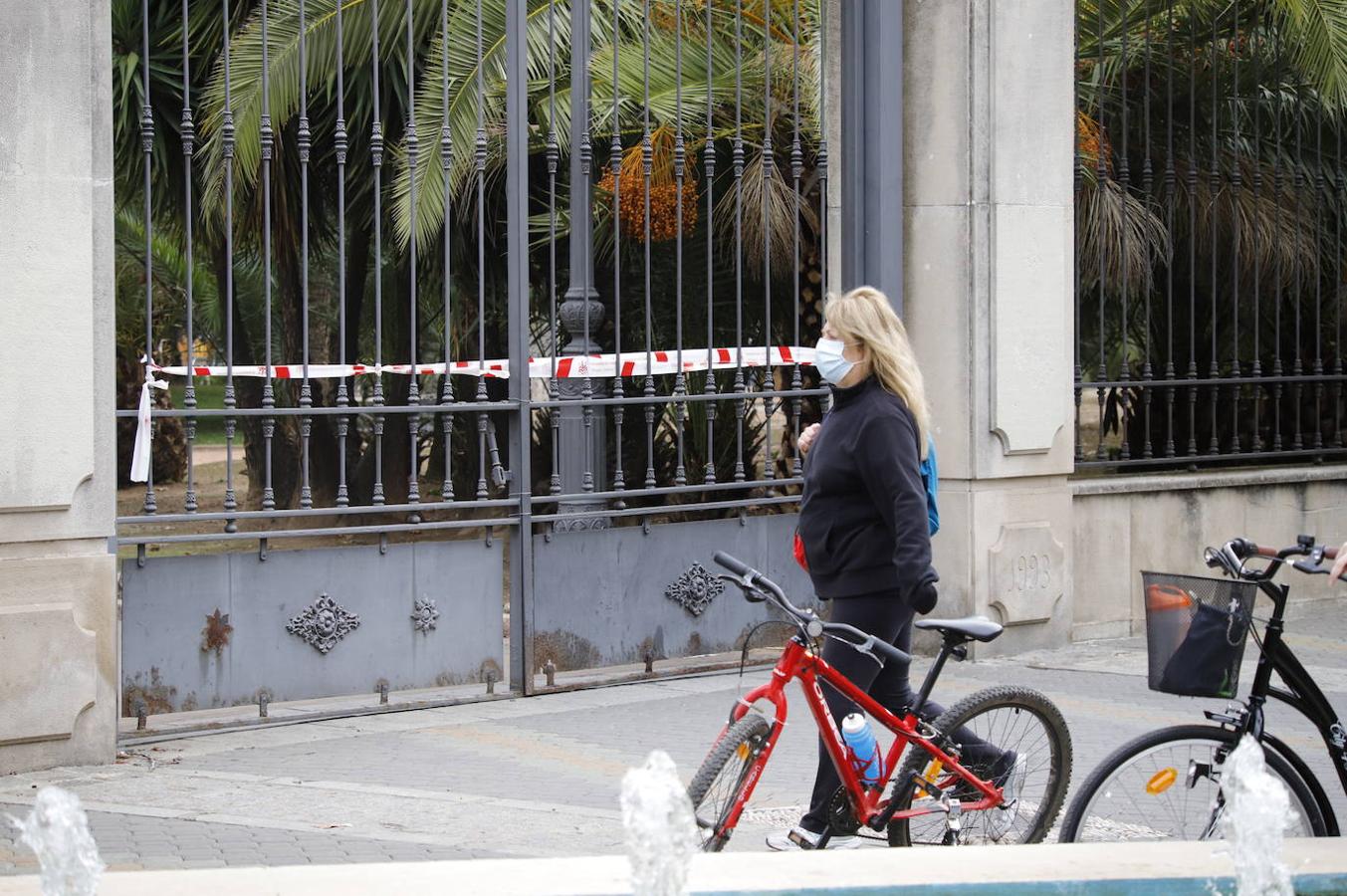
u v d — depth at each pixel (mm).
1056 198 15336
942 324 15133
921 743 8281
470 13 19656
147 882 4918
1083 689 13797
